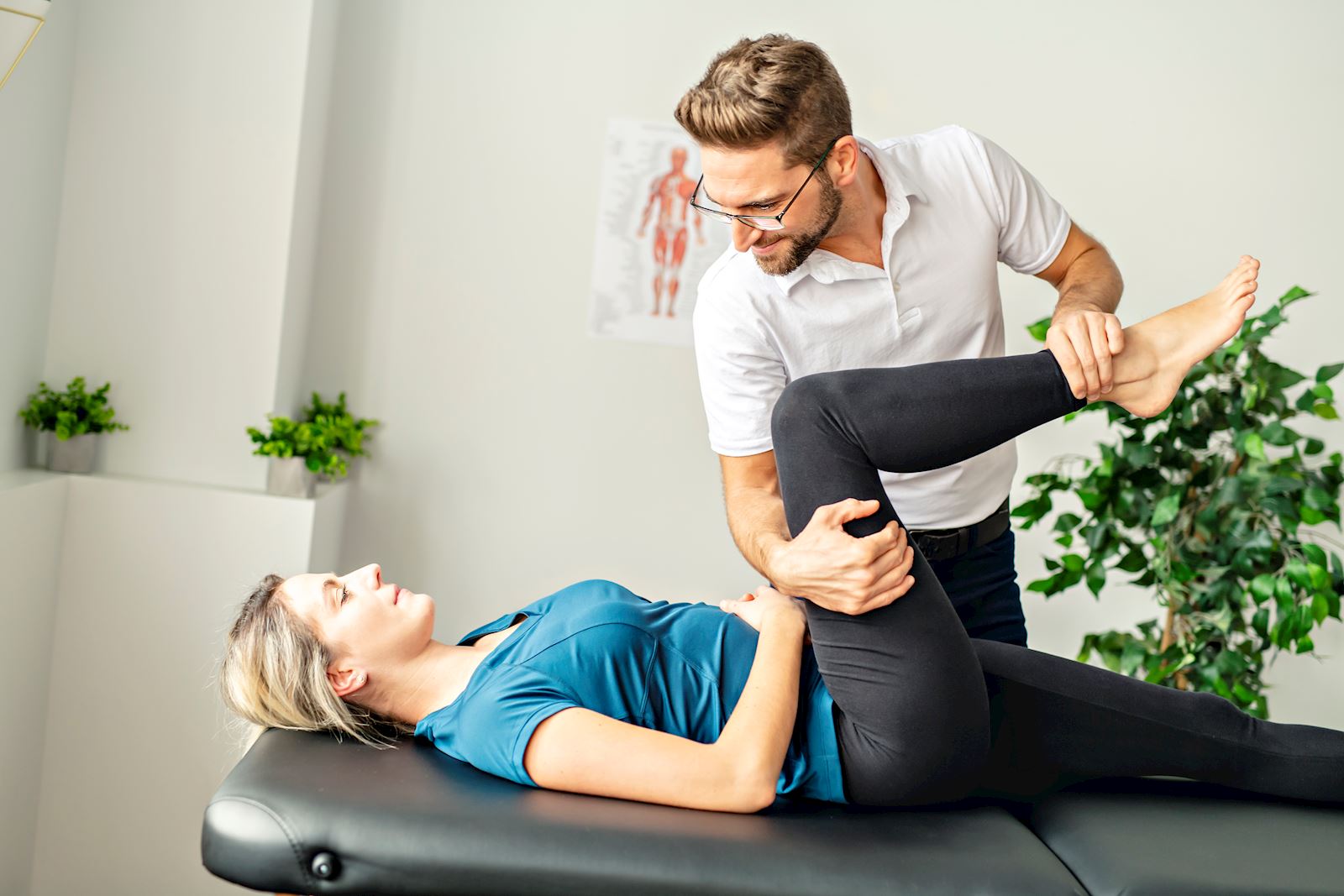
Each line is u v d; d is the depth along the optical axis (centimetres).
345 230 341
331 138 338
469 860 128
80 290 306
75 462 293
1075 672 159
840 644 143
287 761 147
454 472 347
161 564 292
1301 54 336
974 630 209
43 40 282
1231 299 147
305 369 340
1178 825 147
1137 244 341
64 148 302
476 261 343
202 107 307
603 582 170
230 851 131
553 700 147
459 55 339
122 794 294
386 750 157
